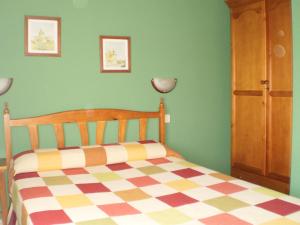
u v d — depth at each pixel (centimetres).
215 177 261
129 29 357
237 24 387
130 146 319
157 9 370
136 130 363
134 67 361
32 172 273
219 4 405
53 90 328
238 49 387
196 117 399
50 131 327
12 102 314
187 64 390
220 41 408
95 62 343
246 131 383
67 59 332
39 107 324
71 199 213
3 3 308
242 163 390
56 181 251
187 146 397
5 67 311
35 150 298
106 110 343
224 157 418
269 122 354
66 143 334
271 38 347
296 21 280
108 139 351
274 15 343
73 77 335
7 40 311
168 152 328
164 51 376
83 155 293
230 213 188
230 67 414
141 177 262
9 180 287
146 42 366
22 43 316
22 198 216
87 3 338
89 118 336
